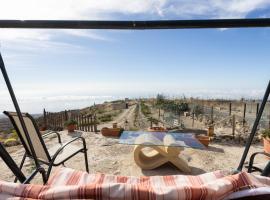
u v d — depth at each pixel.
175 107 11.23
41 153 2.20
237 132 6.66
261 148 5.25
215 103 12.16
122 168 3.87
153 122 8.77
